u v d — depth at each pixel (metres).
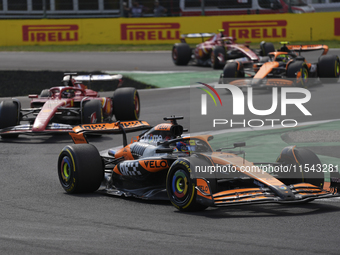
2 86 69.94
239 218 20.38
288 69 58.19
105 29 108.38
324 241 16.97
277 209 22.05
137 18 106.94
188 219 20.31
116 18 107.69
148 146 25.61
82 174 25.53
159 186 24.36
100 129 29.02
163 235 18.02
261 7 102.75
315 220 19.86
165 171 24.30
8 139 43.84
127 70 83.00
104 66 86.50
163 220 20.23
